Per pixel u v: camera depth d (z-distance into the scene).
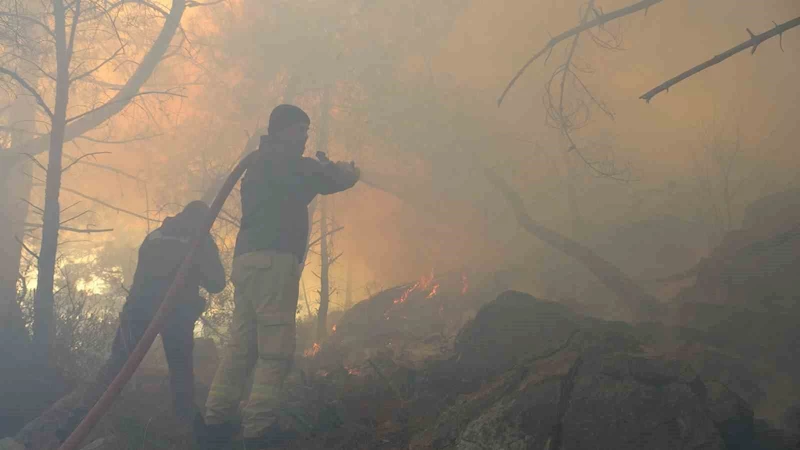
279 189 3.39
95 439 3.90
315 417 3.51
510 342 4.04
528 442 2.57
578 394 2.63
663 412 2.53
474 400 2.99
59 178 5.71
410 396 3.84
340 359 6.28
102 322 6.76
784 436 2.91
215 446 3.34
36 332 5.59
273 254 3.32
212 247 4.35
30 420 5.00
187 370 4.15
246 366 3.44
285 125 3.51
